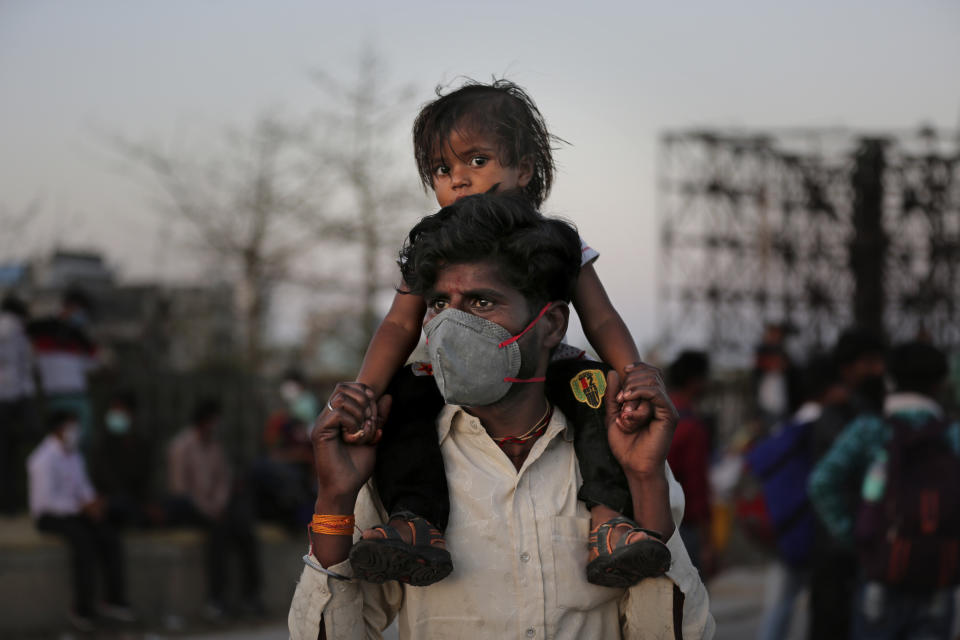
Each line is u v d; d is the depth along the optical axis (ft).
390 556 6.35
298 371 39.40
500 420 7.05
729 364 69.62
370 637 7.20
